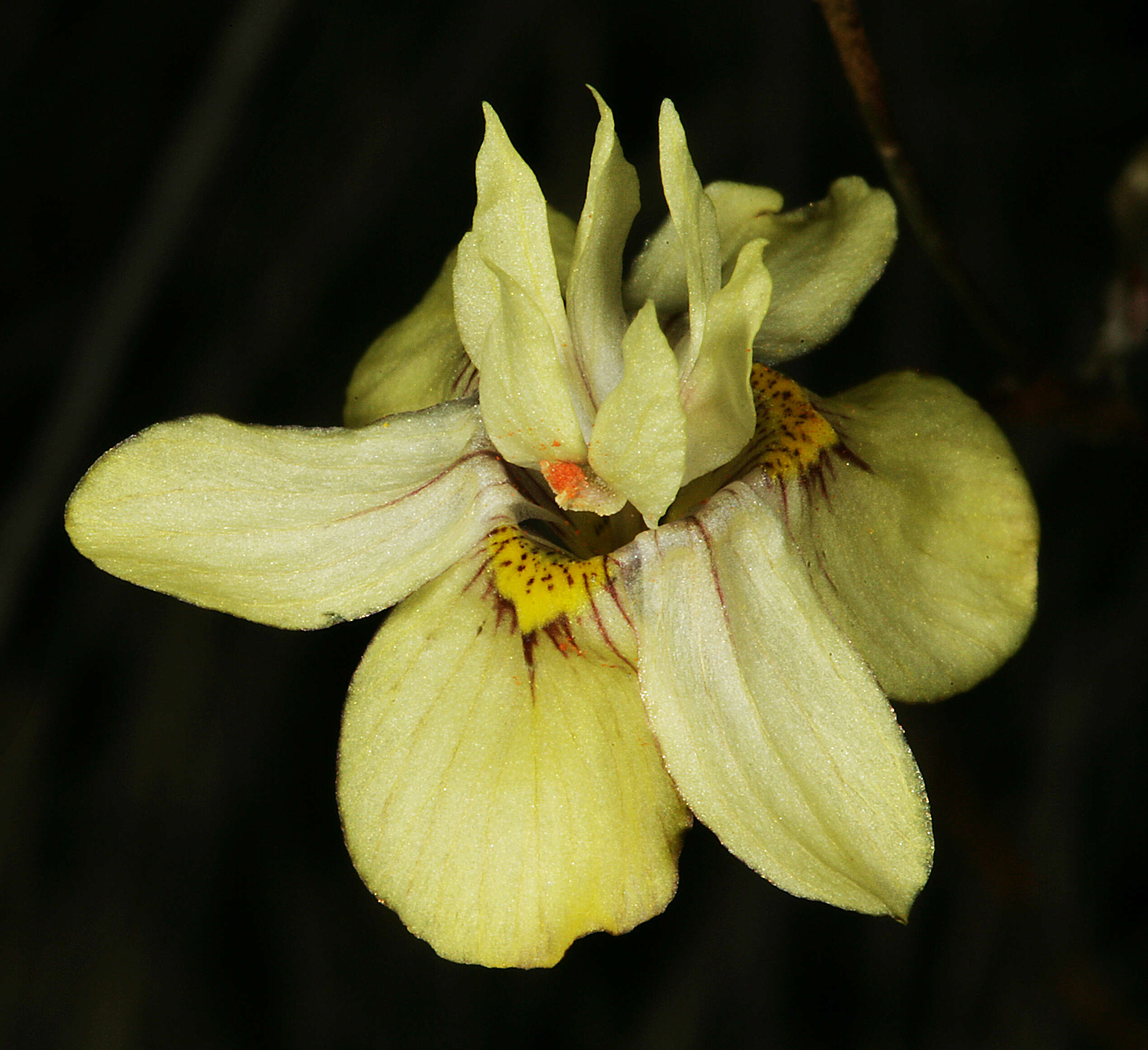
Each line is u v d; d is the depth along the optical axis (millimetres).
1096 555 290
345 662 291
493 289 184
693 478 184
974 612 185
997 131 307
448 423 185
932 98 307
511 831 180
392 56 307
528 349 180
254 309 290
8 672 288
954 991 280
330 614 182
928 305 290
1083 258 302
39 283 307
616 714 182
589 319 184
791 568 180
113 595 280
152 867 271
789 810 178
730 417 182
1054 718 283
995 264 301
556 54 294
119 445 181
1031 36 310
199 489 182
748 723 180
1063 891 274
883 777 177
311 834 292
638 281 194
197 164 256
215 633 275
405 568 183
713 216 182
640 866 181
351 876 294
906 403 188
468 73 303
